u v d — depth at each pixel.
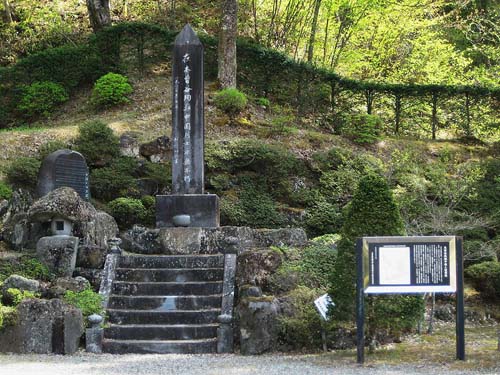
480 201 14.02
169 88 18.62
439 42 20.95
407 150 15.98
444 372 7.10
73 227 11.26
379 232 8.25
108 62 18.86
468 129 17.84
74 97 18.67
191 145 12.19
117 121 16.78
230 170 15.02
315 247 10.96
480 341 9.24
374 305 8.27
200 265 10.41
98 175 14.33
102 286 9.93
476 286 11.71
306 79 18.34
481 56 22.73
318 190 15.09
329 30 20.98
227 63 18.00
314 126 17.98
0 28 21.58
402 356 8.15
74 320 8.96
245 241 11.55
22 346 8.87
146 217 13.76
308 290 9.49
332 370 7.34
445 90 17.86
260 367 7.64
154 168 14.66
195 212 11.95
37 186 12.34
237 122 16.73
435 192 13.97
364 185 8.41
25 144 15.20
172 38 19.20
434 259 7.75
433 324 10.53
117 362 8.16
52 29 21.28
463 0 22.31
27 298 9.07
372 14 20.34
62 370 7.62
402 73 20.80
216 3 23.30
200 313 9.42
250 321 8.75
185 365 7.89
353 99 18.34
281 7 21.91
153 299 9.69
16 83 18.33
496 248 12.63
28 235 11.73
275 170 15.05
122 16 22.97
